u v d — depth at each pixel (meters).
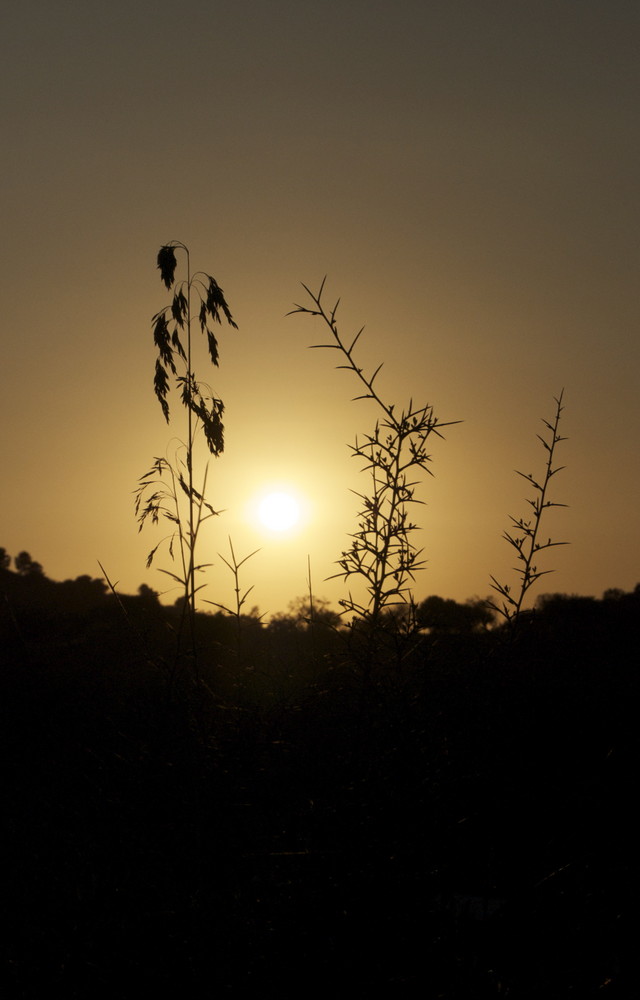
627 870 2.97
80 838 2.70
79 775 2.93
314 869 2.49
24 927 2.53
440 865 2.67
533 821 2.92
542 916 2.79
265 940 2.44
